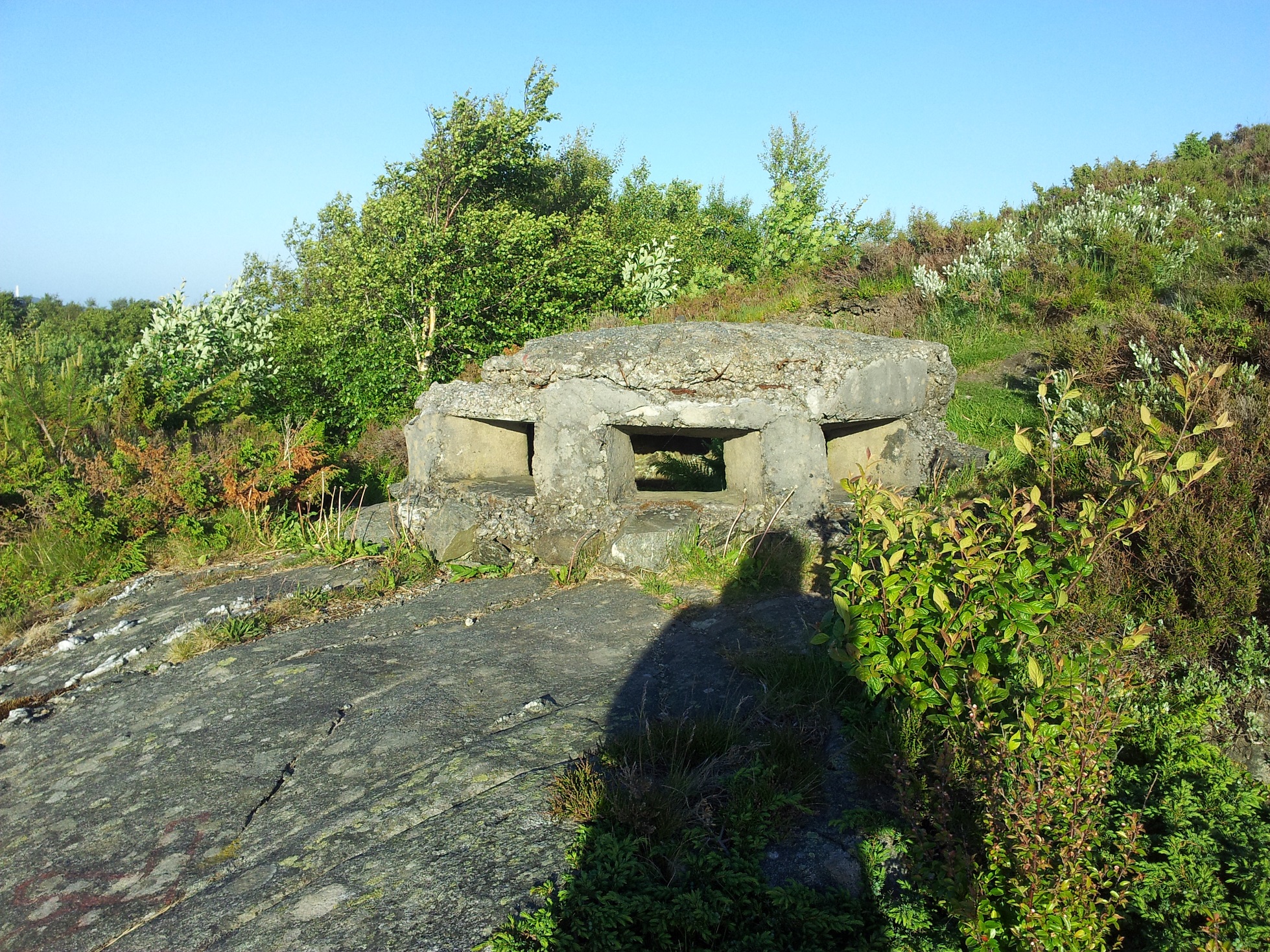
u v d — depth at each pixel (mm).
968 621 3027
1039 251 9836
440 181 13672
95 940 2717
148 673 4938
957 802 2828
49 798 3658
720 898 2463
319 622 5254
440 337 12352
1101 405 6277
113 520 7387
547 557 5633
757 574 4977
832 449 6188
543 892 2562
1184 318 6797
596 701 3746
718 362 5320
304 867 2871
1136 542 4129
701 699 3689
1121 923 2490
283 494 7992
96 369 13664
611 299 13891
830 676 3605
